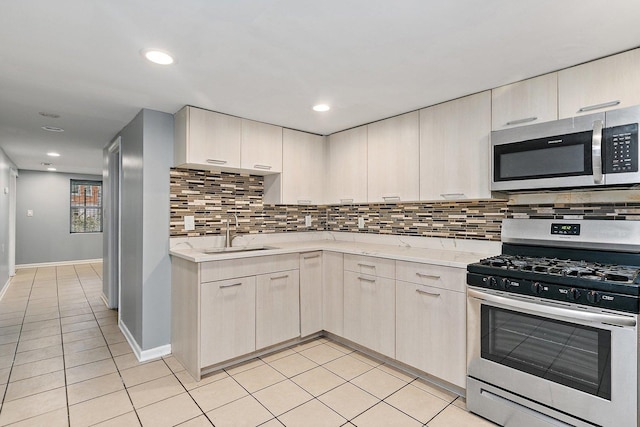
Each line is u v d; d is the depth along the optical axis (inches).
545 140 78.5
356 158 128.0
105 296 179.0
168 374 98.2
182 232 115.7
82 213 299.7
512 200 95.9
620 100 70.1
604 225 79.7
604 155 70.2
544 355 68.9
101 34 64.1
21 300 180.4
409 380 94.8
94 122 125.5
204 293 95.3
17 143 165.0
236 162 114.8
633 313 58.4
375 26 61.7
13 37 65.0
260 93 94.9
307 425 75.2
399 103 102.3
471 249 104.5
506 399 74.1
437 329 89.1
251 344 105.2
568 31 63.1
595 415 62.4
